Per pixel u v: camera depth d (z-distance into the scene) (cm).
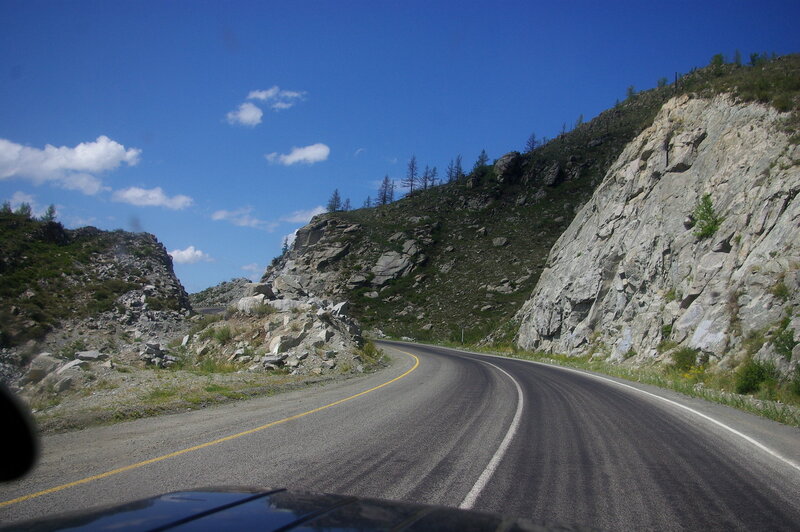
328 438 764
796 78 2620
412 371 2019
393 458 650
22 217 3728
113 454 657
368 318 6500
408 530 222
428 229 8450
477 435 803
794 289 1689
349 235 8750
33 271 3122
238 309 2441
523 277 6262
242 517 232
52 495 496
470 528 235
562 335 3428
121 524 219
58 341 2491
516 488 534
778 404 1213
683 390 1480
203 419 918
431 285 6975
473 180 10050
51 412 971
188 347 2191
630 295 2845
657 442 778
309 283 7781
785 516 471
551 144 11312
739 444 782
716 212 2402
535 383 1633
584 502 496
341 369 1891
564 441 770
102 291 3186
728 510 484
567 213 8025
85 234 4041
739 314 1830
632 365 2294
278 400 1175
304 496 284
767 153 2317
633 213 3170
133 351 1880
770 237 1942
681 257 2489
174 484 530
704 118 2984
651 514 468
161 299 3478
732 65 5072
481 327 5306
